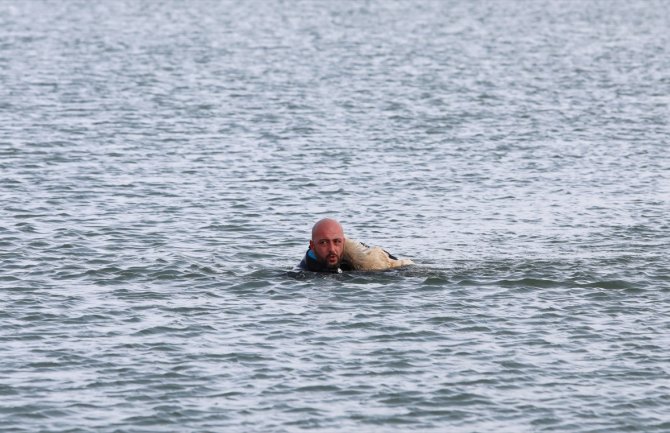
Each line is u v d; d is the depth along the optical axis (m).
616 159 132.38
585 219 99.56
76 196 107.56
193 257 84.56
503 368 61.34
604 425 54.56
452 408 56.34
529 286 75.88
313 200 107.81
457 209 104.31
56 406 56.31
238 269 80.94
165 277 78.50
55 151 132.88
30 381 59.41
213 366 61.53
